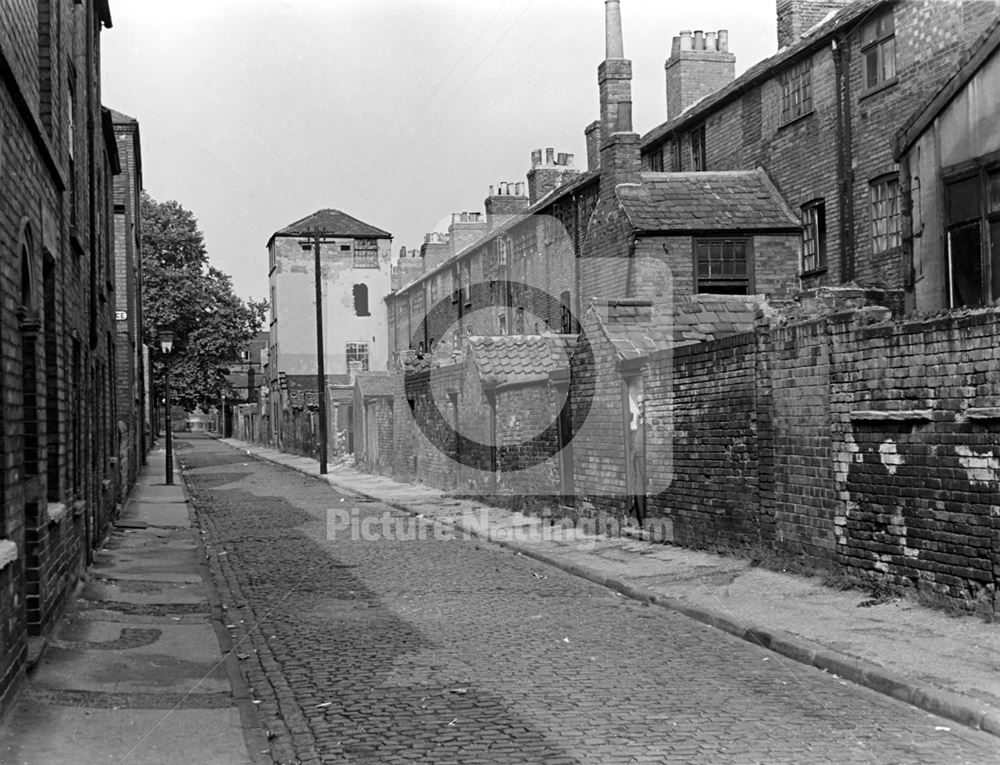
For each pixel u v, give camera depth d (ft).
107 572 47.65
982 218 54.19
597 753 20.79
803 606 34.78
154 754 21.42
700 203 74.49
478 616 36.99
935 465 32.48
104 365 60.39
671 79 98.53
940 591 32.35
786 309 46.52
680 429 50.03
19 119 25.61
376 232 182.19
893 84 66.54
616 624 35.17
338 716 24.13
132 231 110.22
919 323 33.04
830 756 20.51
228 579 46.60
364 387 126.52
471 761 20.45
